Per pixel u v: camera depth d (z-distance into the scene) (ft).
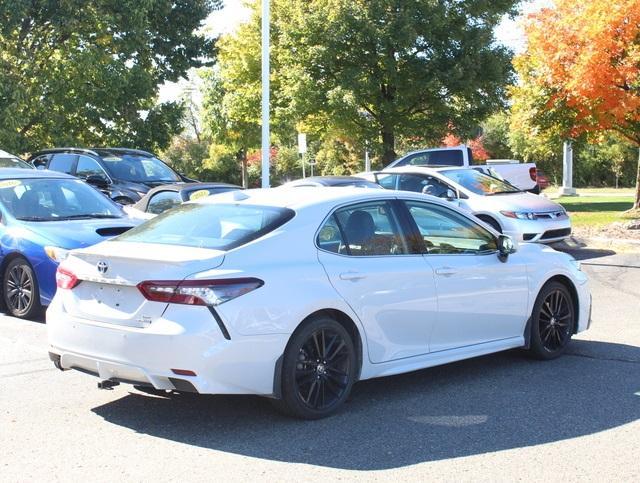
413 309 18.95
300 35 77.97
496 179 49.08
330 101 75.92
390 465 14.42
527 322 22.15
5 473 14.12
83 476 13.97
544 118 60.08
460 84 75.25
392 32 73.61
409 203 20.08
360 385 20.22
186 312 15.49
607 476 13.87
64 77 80.43
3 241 28.66
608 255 47.50
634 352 23.66
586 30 53.01
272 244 16.96
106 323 16.47
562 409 17.94
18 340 25.17
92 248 17.79
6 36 74.74
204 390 15.43
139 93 85.15
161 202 40.45
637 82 53.72
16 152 75.15
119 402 18.62
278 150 204.64
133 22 82.64
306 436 16.08
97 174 49.78
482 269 20.70
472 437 16.01
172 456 14.97
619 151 175.01
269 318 16.11
